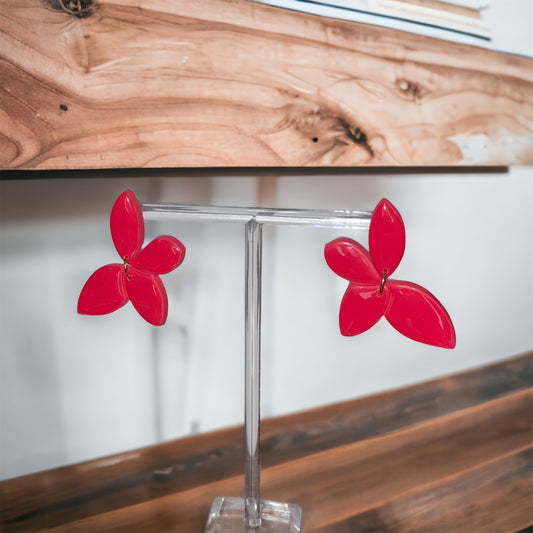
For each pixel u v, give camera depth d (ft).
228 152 0.75
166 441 0.93
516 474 0.85
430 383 1.05
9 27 0.65
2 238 0.81
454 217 1.03
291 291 0.95
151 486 0.83
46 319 0.85
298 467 0.86
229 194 0.89
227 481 0.84
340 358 0.99
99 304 0.68
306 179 0.92
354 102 0.80
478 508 0.79
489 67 0.88
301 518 0.75
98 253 0.85
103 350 0.88
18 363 0.84
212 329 0.92
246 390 0.72
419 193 0.99
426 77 0.84
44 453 0.87
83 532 0.75
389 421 0.96
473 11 0.86
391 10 0.80
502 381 1.07
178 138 0.73
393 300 0.64
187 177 0.87
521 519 0.77
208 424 0.94
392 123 0.83
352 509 0.78
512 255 1.09
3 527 0.75
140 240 0.66
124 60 0.70
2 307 0.82
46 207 0.82
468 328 1.08
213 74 0.73
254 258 0.70
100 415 0.89
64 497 0.81
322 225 0.68
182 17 0.71
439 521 0.77
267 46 0.75
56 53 0.67
